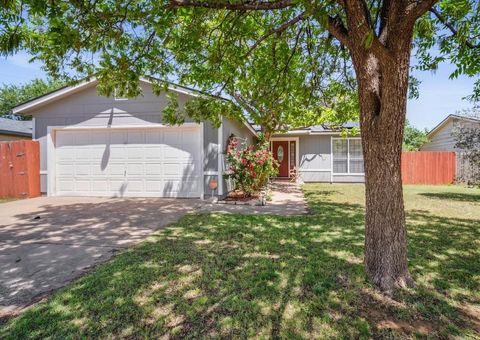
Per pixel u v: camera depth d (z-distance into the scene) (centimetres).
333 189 1124
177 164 869
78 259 358
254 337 199
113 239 443
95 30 302
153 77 467
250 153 911
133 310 233
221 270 313
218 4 291
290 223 533
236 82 675
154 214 632
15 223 555
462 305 242
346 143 1405
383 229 272
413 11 219
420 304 241
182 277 295
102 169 897
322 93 618
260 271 309
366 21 236
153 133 876
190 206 731
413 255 356
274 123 716
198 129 856
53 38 282
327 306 238
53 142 910
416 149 2414
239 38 438
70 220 578
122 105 871
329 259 342
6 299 258
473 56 404
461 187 1232
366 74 262
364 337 199
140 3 294
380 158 268
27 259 359
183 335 202
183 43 394
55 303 245
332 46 465
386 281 267
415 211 651
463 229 484
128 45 377
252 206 735
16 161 897
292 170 1509
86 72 410
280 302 244
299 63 569
